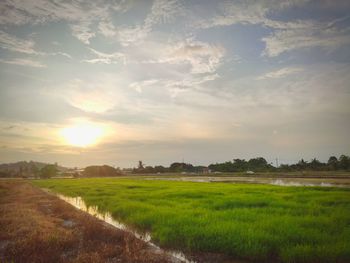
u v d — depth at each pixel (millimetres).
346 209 17672
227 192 30984
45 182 81750
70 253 11586
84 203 30625
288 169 119188
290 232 12016
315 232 11977
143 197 29188
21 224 16406
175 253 11734
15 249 11375
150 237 14445
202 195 28906
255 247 10609
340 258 9531
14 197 36344
